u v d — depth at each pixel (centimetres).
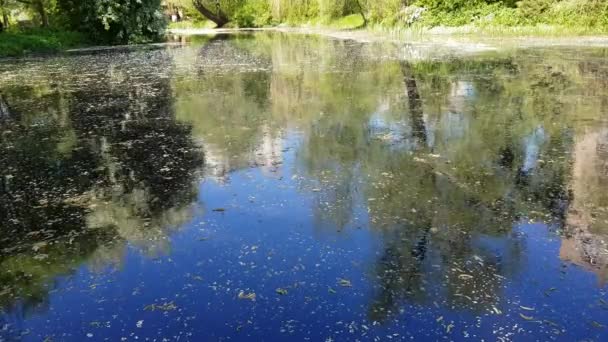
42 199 429
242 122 681
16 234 364
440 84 924
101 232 360
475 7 2359
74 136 638
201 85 1025
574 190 408
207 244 333
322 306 261
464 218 361
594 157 488
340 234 340
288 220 365
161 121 704
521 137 565
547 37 1839
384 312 254
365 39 2261
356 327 243
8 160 545
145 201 414
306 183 438
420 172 459
